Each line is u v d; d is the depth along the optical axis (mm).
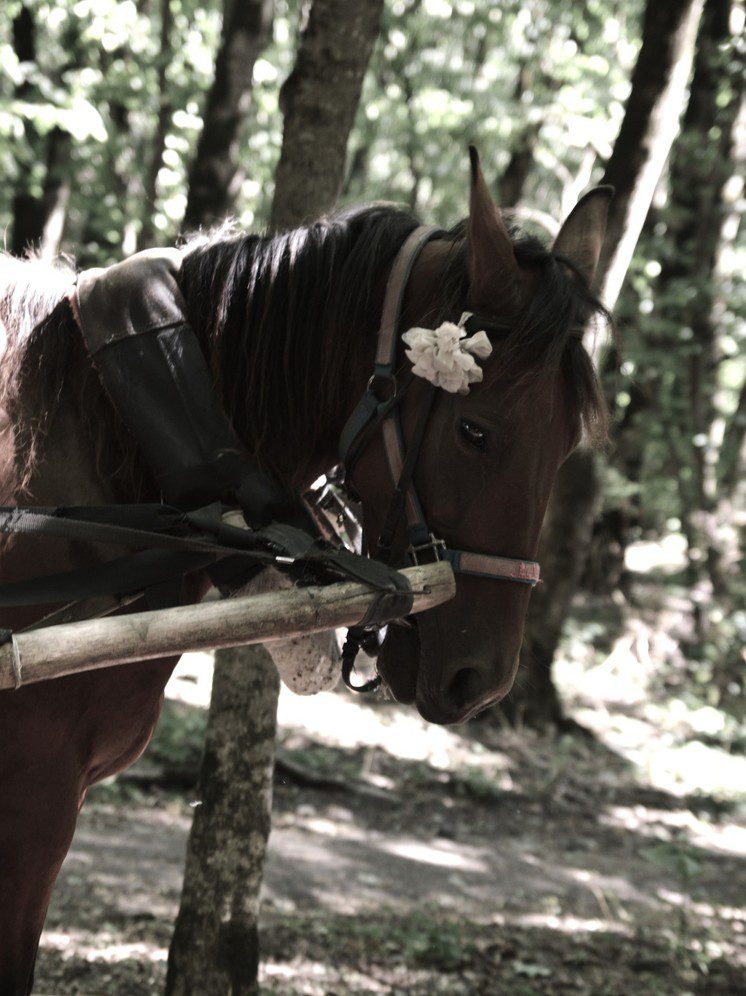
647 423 13078
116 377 2295
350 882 6094
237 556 2316
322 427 2502
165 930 4891
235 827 3727
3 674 1909
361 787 7828
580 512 9719
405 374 2318
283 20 14789
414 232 2488
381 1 4047
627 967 4914
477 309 2242
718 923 5953
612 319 2303
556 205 16047
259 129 13961
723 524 13953
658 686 11891
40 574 2279
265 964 4496
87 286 2393
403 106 14766
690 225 13031
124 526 2215
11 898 2299
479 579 2232
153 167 12812
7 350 2352
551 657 9906
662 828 8000
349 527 2854
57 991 3934
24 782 2264
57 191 13883
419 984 4441
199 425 2287
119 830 6543
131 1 11227
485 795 8086
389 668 2416
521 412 2186
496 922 5582
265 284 2469
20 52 12273
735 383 19047
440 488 2234
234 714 3730
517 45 14164
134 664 2361
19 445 2307
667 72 8109
